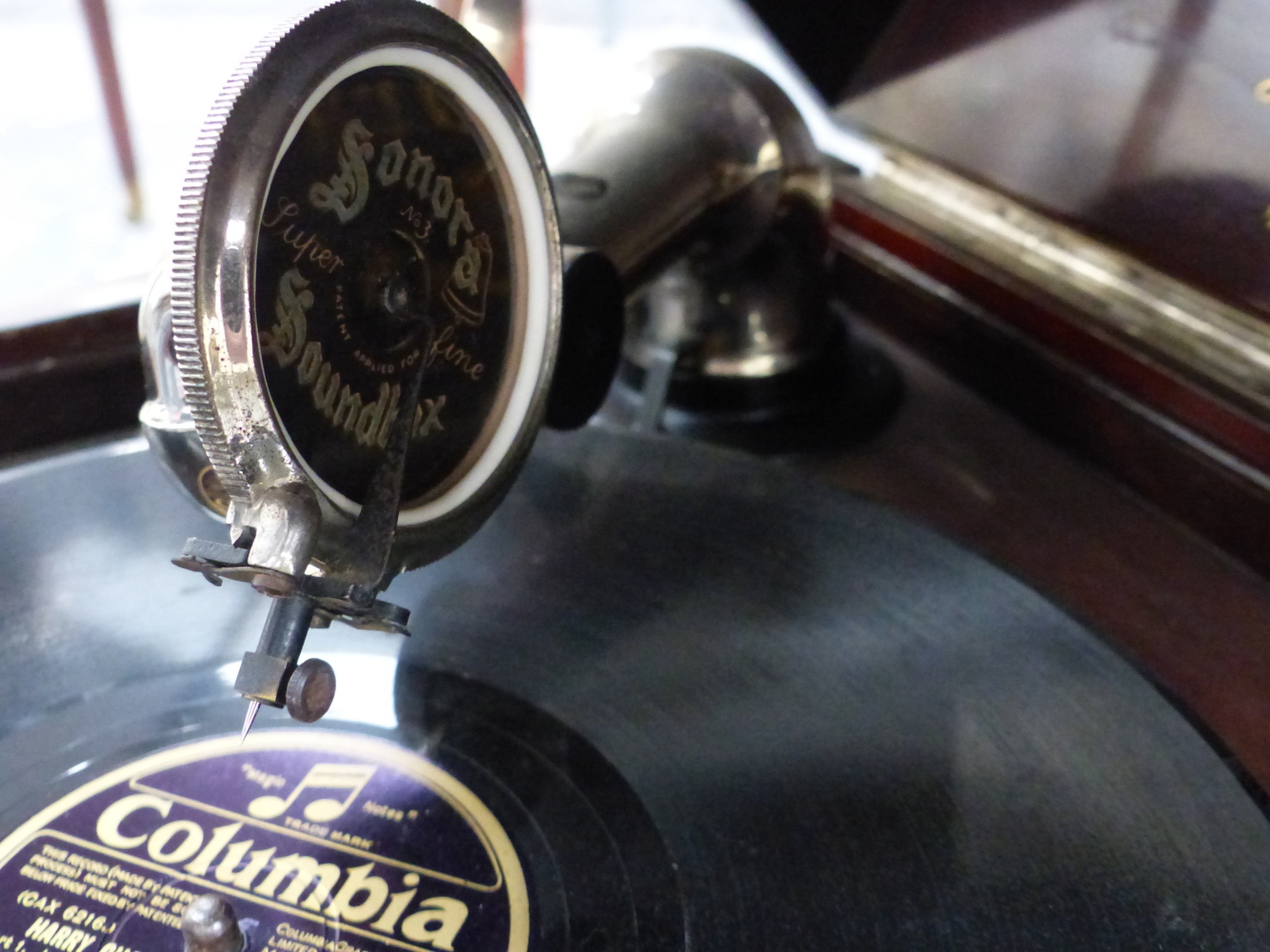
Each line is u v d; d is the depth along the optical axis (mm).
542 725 152
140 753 148
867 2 234
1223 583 198
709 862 133
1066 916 125
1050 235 243
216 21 446
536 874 133
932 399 251
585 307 170
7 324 227
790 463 226
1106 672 156
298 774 146
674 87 208
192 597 170
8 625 165
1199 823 135
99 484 191
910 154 263
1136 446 217
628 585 174
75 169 350
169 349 137
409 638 164
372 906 129
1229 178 183
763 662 160
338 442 125
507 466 149
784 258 229
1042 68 207
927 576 174
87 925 127
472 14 197
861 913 126
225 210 107
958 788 141
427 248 134
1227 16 169
